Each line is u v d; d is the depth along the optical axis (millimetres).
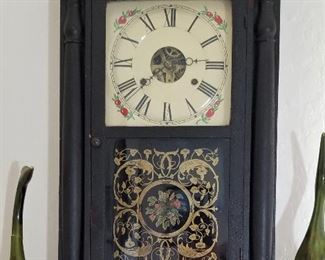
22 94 1040
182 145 884
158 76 898
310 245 839
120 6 904
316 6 976
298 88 979
